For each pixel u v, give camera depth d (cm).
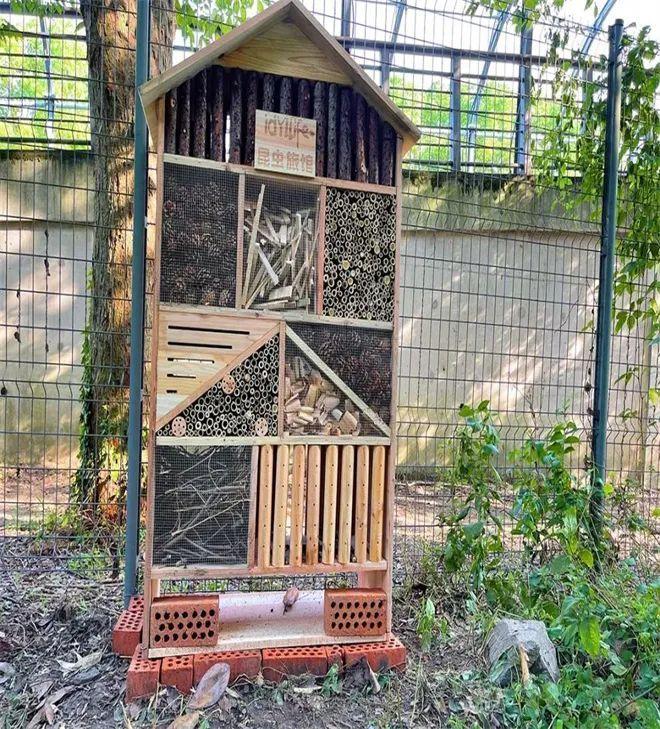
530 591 237
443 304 525
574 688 185
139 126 237
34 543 300
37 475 498
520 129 459
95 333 285
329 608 200
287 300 199
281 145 197
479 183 463
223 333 192
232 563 193
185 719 166
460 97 478
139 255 237
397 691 188
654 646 192
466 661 208
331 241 203
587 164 329
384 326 208
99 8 294
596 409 301
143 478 276
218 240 191
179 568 188
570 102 329
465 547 248
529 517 245
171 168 187
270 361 196
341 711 177
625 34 305
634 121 319
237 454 194
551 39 327
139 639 203
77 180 493
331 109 203
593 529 268
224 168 191
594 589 222
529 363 540
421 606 245
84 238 501
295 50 199
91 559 280
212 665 184
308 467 200
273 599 228
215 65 192
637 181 325
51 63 462
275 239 198
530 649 191
